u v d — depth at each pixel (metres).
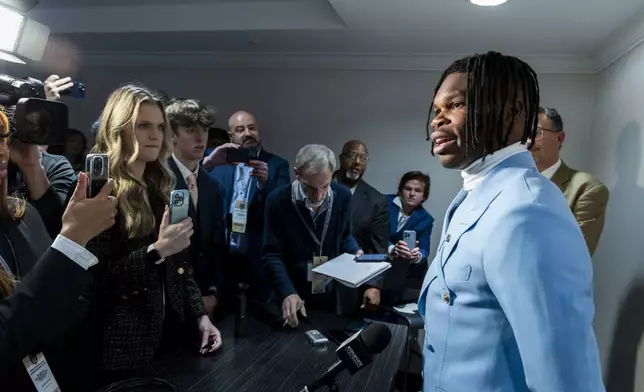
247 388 1.20
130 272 1.27
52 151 2.67
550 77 3.17
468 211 0.82
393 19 2.52
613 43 2.57
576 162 3.17
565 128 3.17
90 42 3.45
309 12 2.80
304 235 2.07
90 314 1.26
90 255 0.82
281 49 3.43
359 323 1.78
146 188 1.46
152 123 1.41
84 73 3.99
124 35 3.19
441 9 2.32
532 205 0.71
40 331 0.76
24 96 1.17
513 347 0.74
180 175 1.85
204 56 3.67
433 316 0.87
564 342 0.64
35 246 0.99
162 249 1.29
